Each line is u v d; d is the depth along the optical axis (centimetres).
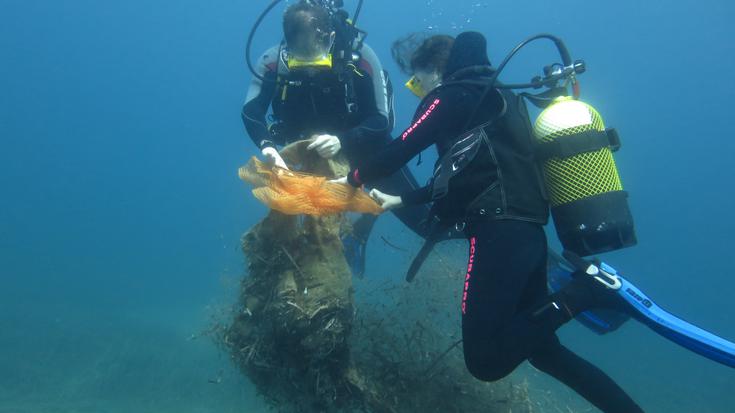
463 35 248
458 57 243
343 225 305
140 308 1259
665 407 783
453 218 236
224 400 657
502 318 213
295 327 257
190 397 666
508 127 219
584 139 211
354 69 308
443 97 228
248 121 309
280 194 242
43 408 617
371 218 365
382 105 319
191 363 774
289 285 263
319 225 280
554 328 219
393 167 237
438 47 264
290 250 273
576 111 217
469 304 221
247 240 285
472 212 222
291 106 313
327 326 259
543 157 220
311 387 279
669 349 1179
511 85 224
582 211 210
